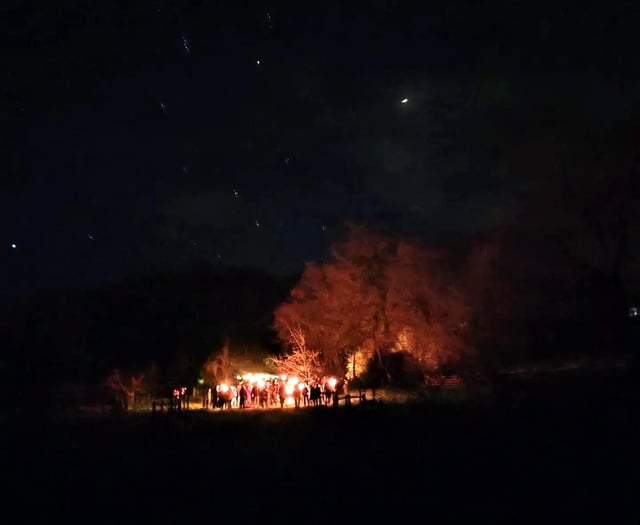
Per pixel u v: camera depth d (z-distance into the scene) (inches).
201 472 655.8
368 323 1626.5
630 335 1459.2
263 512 483.5
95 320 1914.4
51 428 1045.2
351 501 503.2
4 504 537.6
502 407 1019.9
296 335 1643.7
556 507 464.4
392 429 891.4
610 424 802.2
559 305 1499.8
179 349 1835.6
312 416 1091.3
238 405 1406.3
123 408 1289.4
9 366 1672.0
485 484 540.7
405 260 1603.1
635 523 425.7
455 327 1572.3
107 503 533.3
